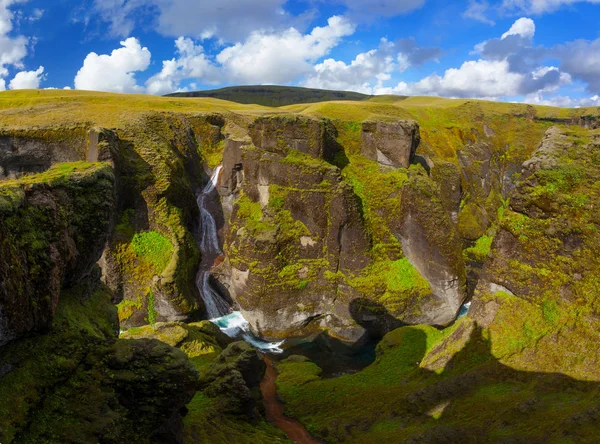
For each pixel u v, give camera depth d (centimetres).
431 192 5441
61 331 1611
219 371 3050
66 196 1744
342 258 5188
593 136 3023
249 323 5078
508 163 10331
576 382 2341
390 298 5025
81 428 1427
